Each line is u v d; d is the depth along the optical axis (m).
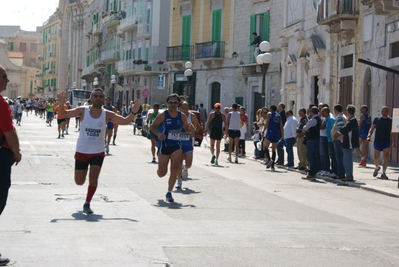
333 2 28.16
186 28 49.72
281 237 9.71
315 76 32.94
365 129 23.39
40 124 54.78
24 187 14.80
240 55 44.12
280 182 18.11
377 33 26.14
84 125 11.50
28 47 170.00
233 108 24.38
